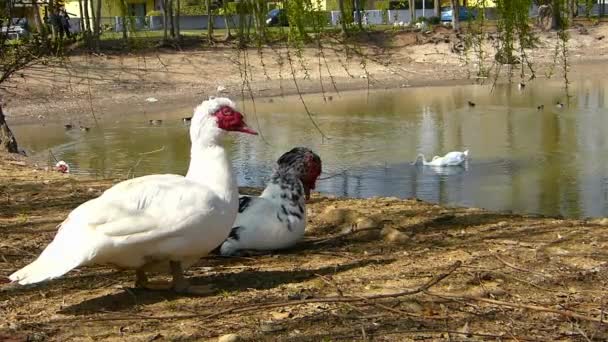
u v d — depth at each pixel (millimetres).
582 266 3482
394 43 16719
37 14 5988
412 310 3088
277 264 3578
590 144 8461
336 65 15414
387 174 7160
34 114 11938
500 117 10828
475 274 3393
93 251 2996
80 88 12789
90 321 3059
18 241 3916
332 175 7172
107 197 3088
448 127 10109
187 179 3225
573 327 2965
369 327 2971
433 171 7262
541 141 8758
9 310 3164
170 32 12945
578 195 6137
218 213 3148
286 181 3715
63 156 8711
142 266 3174
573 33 17922
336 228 4098
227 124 3205
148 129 10734
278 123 10945
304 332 2945
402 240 3848
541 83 14570
